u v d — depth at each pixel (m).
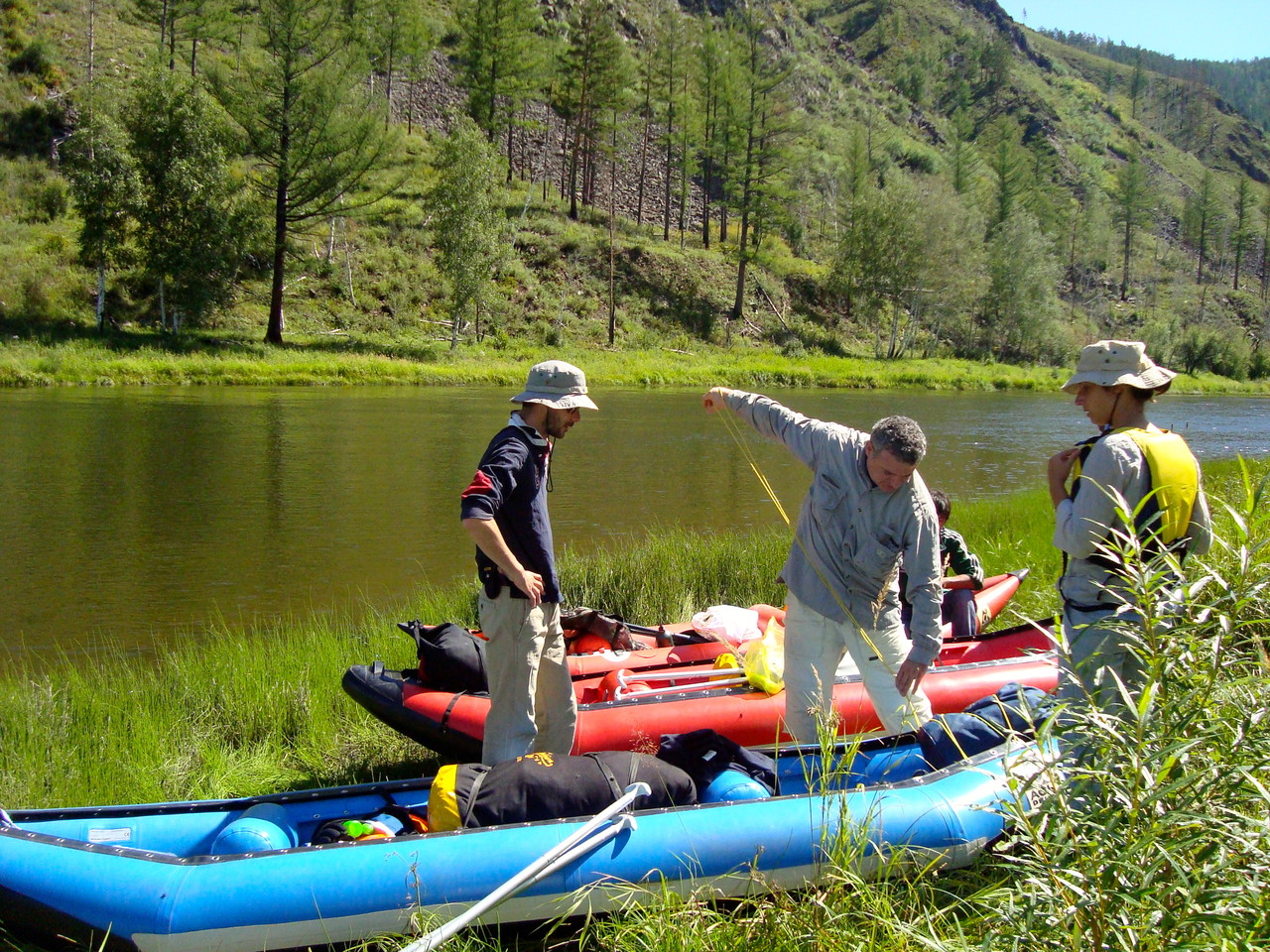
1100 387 3.45
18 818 3.45
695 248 59.31
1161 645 2.68
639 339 47.62
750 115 55.66
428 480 15.02
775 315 56.25
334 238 44.19
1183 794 2.52
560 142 66.81
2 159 39.97
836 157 85.31
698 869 3.25
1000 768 3.61
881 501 3.79
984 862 3.41
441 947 2.99
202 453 16.97
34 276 33.66
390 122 56.16
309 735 5.27
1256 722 2.58
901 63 138.00
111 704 5.43
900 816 3.39
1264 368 70.56
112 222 33.34
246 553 10.45
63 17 49.12
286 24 37.03
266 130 36.97
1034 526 10.35
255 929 3.00
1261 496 2.87
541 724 4.11
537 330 45.09
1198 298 89.50
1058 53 191.38
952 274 58.72
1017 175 81.19
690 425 24.44
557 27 73.12
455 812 3.35
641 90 67.12
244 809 3.64
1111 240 92.94
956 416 31.33
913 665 3.85
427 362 37.09
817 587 4.00
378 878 3.09
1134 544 2.81
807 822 3.37
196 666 6.09
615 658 5.60
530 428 3.87
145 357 30.94
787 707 4.17
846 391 42.16
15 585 9.13
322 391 30.00
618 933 3.07
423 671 4.91
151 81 34.81
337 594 9.01
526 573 3.75
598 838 3.20
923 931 2.85
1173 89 184.75
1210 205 100.94
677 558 8.85
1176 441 3.31
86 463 15.58
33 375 27.14
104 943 3.01
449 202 39.72
